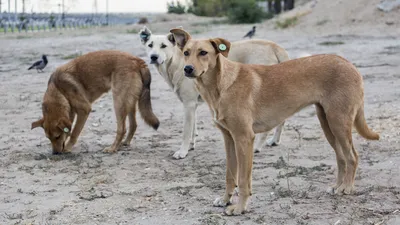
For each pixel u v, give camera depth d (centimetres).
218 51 538
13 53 2352
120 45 2545
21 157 816
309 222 525
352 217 533
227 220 540
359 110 591
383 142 813
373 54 1770
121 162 780
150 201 606
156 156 812
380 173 671
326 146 823
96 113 1135
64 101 839
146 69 849
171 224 533
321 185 641
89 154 830
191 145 844
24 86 1488
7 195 640
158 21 6044
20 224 546
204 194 626
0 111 1166
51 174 726
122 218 555
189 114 804
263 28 3139
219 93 548
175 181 682
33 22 4638
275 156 785
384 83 1288
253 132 557
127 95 835
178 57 827
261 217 540
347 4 2827
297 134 909
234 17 4206
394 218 527
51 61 2027
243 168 552
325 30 2620
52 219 557
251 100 557
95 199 618
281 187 636
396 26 2419
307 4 3466
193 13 6869
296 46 2136
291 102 573
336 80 573
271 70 579
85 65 849
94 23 5966
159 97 1289
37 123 835
